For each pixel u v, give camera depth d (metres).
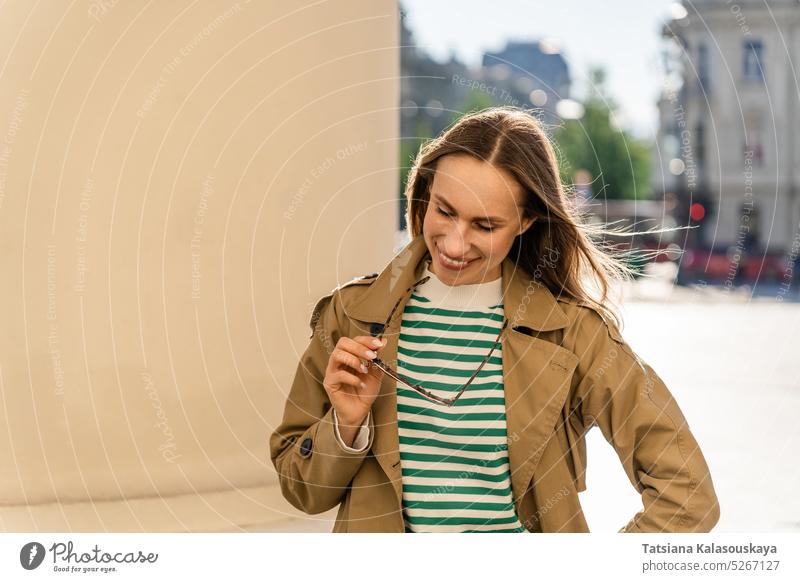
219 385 3.81
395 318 1.60
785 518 3.43
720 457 4.43
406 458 1.57
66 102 3.56
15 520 3.32
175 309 3.75
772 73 17.17
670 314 10.34
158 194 3.72
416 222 1.69
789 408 5.52
